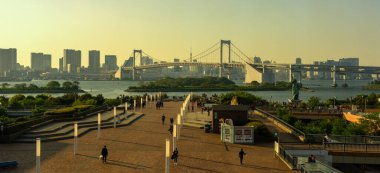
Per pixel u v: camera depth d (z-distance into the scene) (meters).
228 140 57.78
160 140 58.88
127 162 45.47
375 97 131.00
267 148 54.06
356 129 67.56
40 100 122.94
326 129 73.12
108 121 75.50
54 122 70.12
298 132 61.06
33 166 43.03
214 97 132.75
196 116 83.00
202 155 49.50
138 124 75.69
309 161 41.38
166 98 146.00
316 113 94.06
